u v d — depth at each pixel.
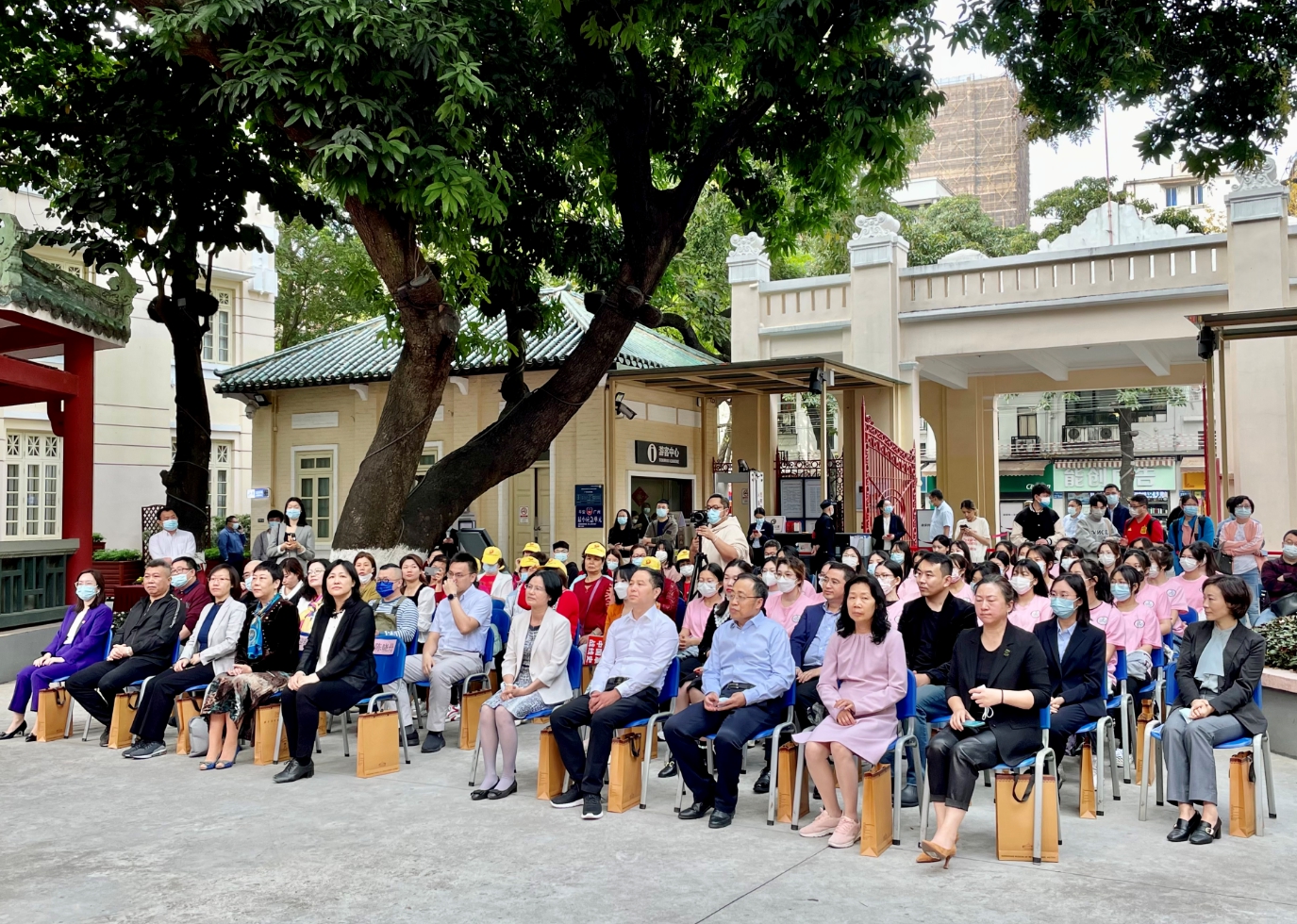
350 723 10.39
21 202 20.77
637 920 4.96
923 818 6.13
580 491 19.17
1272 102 11.77
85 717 10.78
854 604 6.52
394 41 9.41
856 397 21.16
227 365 24.88
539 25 11.61
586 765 7.23
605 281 14.68
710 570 9.38
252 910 5.14
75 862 5.94
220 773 8.23
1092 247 19.55
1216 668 6.67
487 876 5.63
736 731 6.65
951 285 20.67
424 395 12.02
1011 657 6.22
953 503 25.27
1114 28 10.79
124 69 12.69
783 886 5.45
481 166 11.88
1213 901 5.17
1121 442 40.53
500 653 10.24
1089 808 6.81
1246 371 18.05
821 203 16.47
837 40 11.06
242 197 13.81
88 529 13.95
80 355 13.85
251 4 9.23
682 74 13.52
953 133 68.00
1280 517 17.64
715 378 18.89
